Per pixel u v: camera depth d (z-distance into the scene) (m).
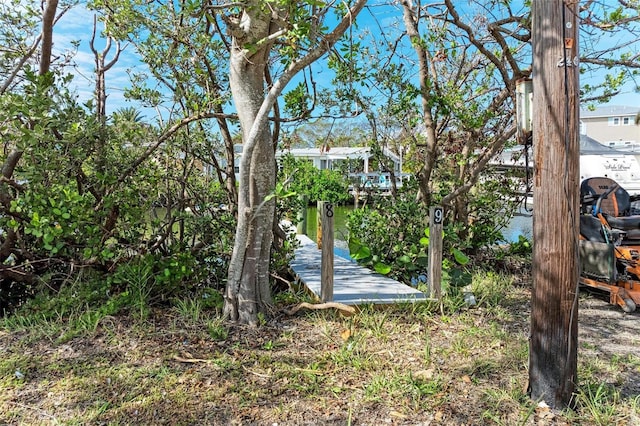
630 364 3.61
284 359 3.58
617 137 34.62
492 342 3.99
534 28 2.86
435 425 2.72
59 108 4.46
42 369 3.35
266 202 4.29
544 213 2.87
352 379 3.29
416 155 8.02
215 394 3.05
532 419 2.78
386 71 6.49
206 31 4.88
